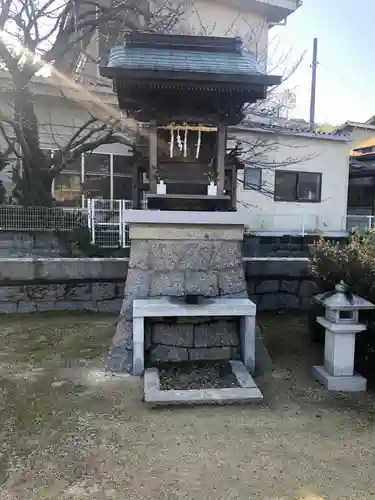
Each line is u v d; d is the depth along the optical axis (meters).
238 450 2.49
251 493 2.08
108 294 6.07
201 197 4.14
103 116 9.02
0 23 7.21
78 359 4.03
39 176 7.99
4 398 3.14
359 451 2.50
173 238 3.98
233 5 11.80
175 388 3.27
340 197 12.31
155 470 2.27
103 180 9.82
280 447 2.53
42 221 7.49
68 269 5.93
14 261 5.78
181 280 3.95
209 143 4.39
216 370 3.62
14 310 5.85
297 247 9.44
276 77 3.72
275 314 5.93
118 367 3.72
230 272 4.03
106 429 2.71
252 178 11.29
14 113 7.86
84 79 10.27
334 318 3.48
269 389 3.41
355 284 3.77
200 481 2.17
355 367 3.74
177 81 3.69
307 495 2.07
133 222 3.92
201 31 10.58
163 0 10.00
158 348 3.80
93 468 2.28
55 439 2.57
